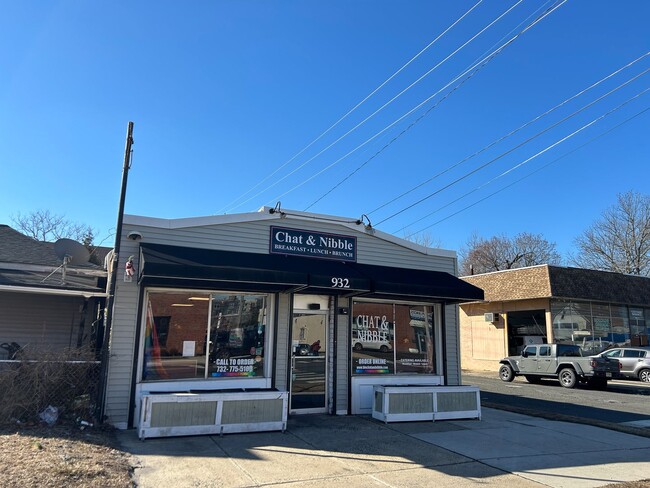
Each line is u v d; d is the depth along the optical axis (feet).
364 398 36.70
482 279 91.20
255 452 23.98
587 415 41.14
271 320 34.65
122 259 30.78
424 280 37.73
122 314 30.12
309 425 31.19
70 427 26.17
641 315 91.40
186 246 32.60
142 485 18.66
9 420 25.71
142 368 30.22
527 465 23.39
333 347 36.50
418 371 39.91
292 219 36.47
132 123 31.40
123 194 30.73
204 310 32.73
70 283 41.34
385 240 40.11
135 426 28.94
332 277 32.63
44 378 27.09
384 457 23.98
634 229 152.76
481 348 92.43
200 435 26.73
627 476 22.04
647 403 49.42
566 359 65.31
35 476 17.66
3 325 45.70
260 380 33.32
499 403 48.11
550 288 76.43
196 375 31.73
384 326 39.14
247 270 30.07
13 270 44.50
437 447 26.35
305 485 19.45
